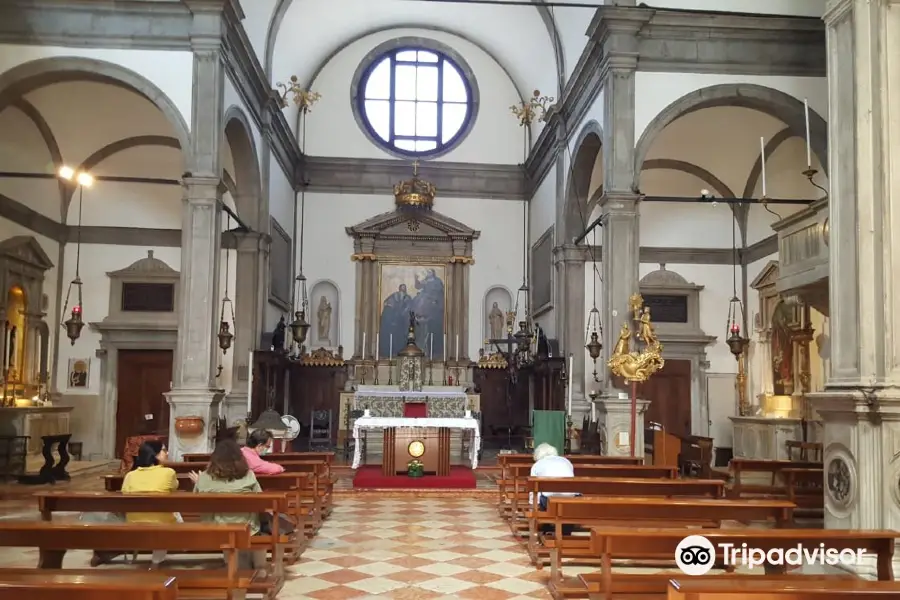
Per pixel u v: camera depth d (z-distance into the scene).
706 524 6.98
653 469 9.11
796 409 15.77
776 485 11.86
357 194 22.12
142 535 4.74
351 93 22.38
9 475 13.33
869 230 6.29
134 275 18.27
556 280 17.73
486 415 21.22
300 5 18.27
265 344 17.45
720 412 18.52
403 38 22.53
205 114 12.45
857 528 6.09
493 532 9.12
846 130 6.58
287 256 20.75
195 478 7.36
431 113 22.70
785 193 17.05
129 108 15.76
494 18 20.03
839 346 6.54
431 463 13.57
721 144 17.16
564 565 7.32
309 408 20.91
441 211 22.25
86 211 18.36
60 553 5.46
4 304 15.45
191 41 12.50
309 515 8.95
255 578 6.04
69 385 17.97
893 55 6.38
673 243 18.84
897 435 5.92
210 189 12.32
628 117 12.70
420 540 8.62
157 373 18.30
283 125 18.53
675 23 12.87
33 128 15.90
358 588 6.56
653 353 11.84
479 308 21.97
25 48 12.43
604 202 12.71
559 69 17.41
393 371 20.44
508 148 22.53
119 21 12.53
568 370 16.69
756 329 18.09
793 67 13.04
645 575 5.55
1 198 15.33
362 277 21.66
